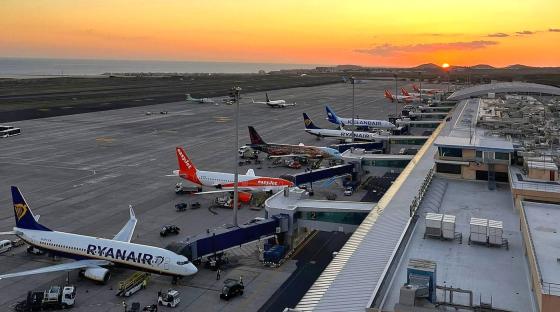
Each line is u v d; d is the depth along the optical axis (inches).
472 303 1125.1
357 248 1478.8
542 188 1892.2
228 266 2194.9
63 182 3671.3
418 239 1574.8
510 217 1825.8
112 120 7126.0
